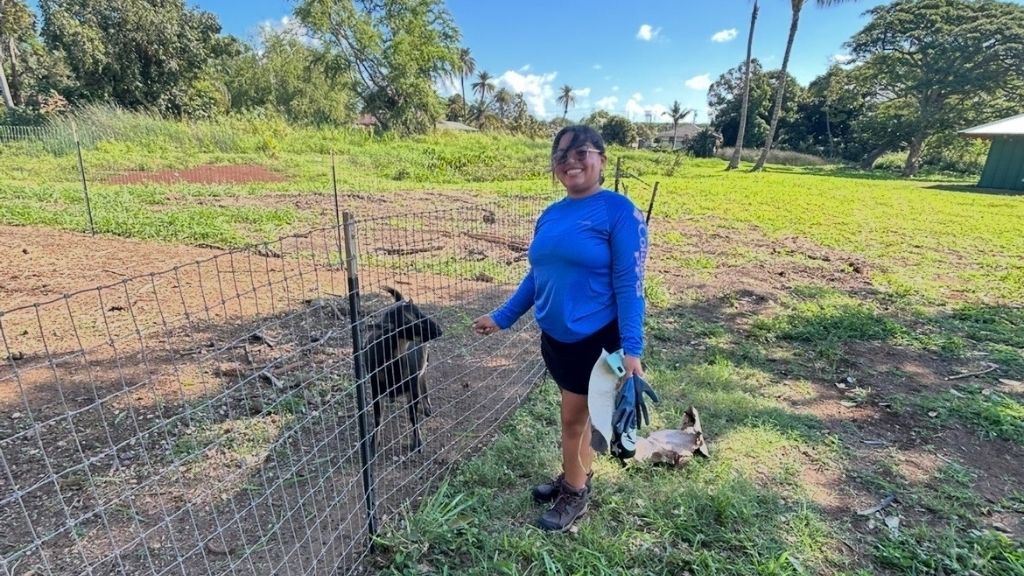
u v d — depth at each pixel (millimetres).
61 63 30516
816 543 2420
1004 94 31469
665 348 4668
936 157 36062
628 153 30828
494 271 6594
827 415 3625
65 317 4668
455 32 32000
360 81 31594
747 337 5004
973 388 4016
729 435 3293
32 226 7879
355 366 2137
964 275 7410
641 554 2324
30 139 16688
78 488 2551
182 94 29875
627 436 2035
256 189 12523
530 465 2920
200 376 3686
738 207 13234
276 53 37938
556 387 3832
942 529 2547
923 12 32344
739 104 52156
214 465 2789
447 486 2725
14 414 3148
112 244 7125
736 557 2336
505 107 78125
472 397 3688
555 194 9703
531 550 2305
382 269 6418
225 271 6172
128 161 15195
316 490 2568
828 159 45438
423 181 16969
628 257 2047
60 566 2090
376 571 2201
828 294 6344
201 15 32375
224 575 2098
